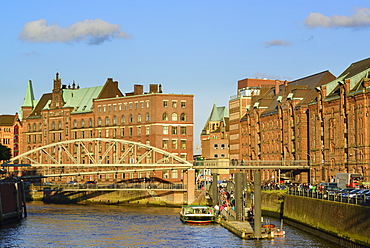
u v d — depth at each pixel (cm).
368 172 14100
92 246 9831
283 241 9769
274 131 19888
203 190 16788
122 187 19262
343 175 13175
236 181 12125
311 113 17088
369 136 14188
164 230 11550
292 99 18412
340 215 9150
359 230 8369
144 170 16912
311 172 16962
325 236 9812
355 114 14712
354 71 16125
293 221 11719
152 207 17638
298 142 17938
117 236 10838
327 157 16075
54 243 10138
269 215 14000
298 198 11500
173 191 17825
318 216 10194
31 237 10756
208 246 9600
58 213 15325
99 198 19800
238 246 9481
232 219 12162
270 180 19162
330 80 18475
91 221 13225
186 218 12681
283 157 19125
